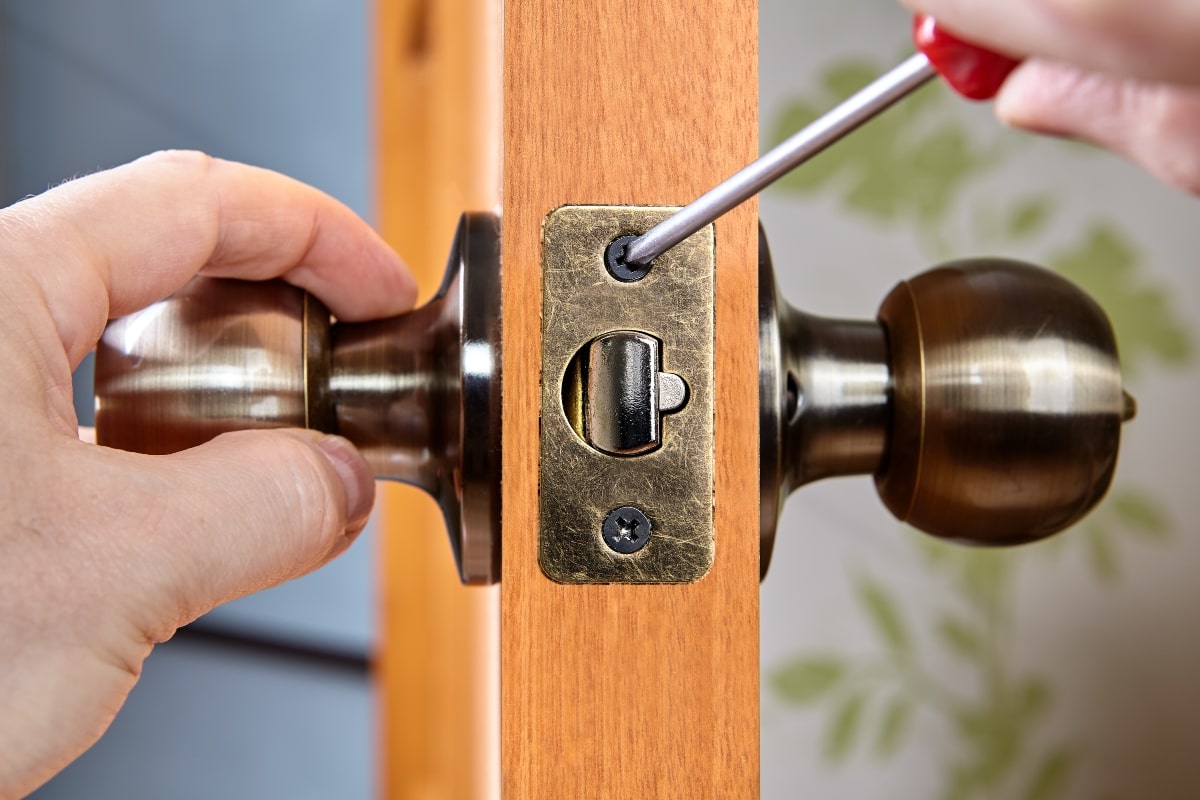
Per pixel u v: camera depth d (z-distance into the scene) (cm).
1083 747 103
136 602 32
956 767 104
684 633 29
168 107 130
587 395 28
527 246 28
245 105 127
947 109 102
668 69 29
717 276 29
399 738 104
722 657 29
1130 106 21
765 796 105
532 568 28
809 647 105
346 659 123
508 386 28
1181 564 101
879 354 38
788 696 105
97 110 133
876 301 104
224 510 32
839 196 104
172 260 37
